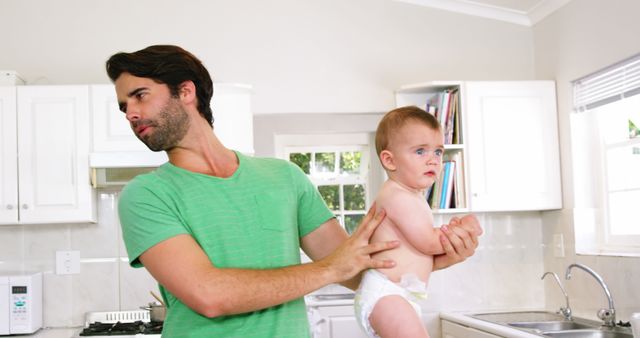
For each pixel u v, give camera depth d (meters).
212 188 1.38
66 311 3.60
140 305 3.64
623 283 3.09
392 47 3.88
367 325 1.64
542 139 3.66
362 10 3.88
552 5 3.68
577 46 3.48
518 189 3.62
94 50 3.71
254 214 1.40
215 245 1.35
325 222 1.56
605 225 3.47
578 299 3.51
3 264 3.59
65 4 3.72
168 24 3.76
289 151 3.83
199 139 1.42
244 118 3.46
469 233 1.45
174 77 1.37
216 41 3.78
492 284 3.86
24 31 3.69
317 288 1.28
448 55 3.91
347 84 3.84
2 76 3.41
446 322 3.61
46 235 3.62
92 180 3.34
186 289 1.26
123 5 3.74
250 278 1.26
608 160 3.46
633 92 3.06
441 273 3.83
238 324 1.33
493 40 3.95
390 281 1.61
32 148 3.36
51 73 3.69
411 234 1.58
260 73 3.80
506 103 3.64
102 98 3.39
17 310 3.28
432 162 1.63
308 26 3.85
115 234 3.65
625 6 3.06
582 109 3.46
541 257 3.90
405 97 3.85
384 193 1.65
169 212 1.34
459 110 3.64
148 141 1.38
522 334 2.73
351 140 3.86
